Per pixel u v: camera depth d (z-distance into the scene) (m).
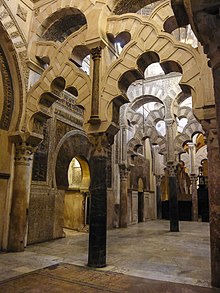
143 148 15.59
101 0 6.05
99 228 4.94
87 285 3.87
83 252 6.10
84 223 10.16
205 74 4.43
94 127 5.38
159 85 12.56
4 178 6.44
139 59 5.29
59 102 8.96
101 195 5.09
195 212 15.15
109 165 11.77
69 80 5.95
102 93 5.45
